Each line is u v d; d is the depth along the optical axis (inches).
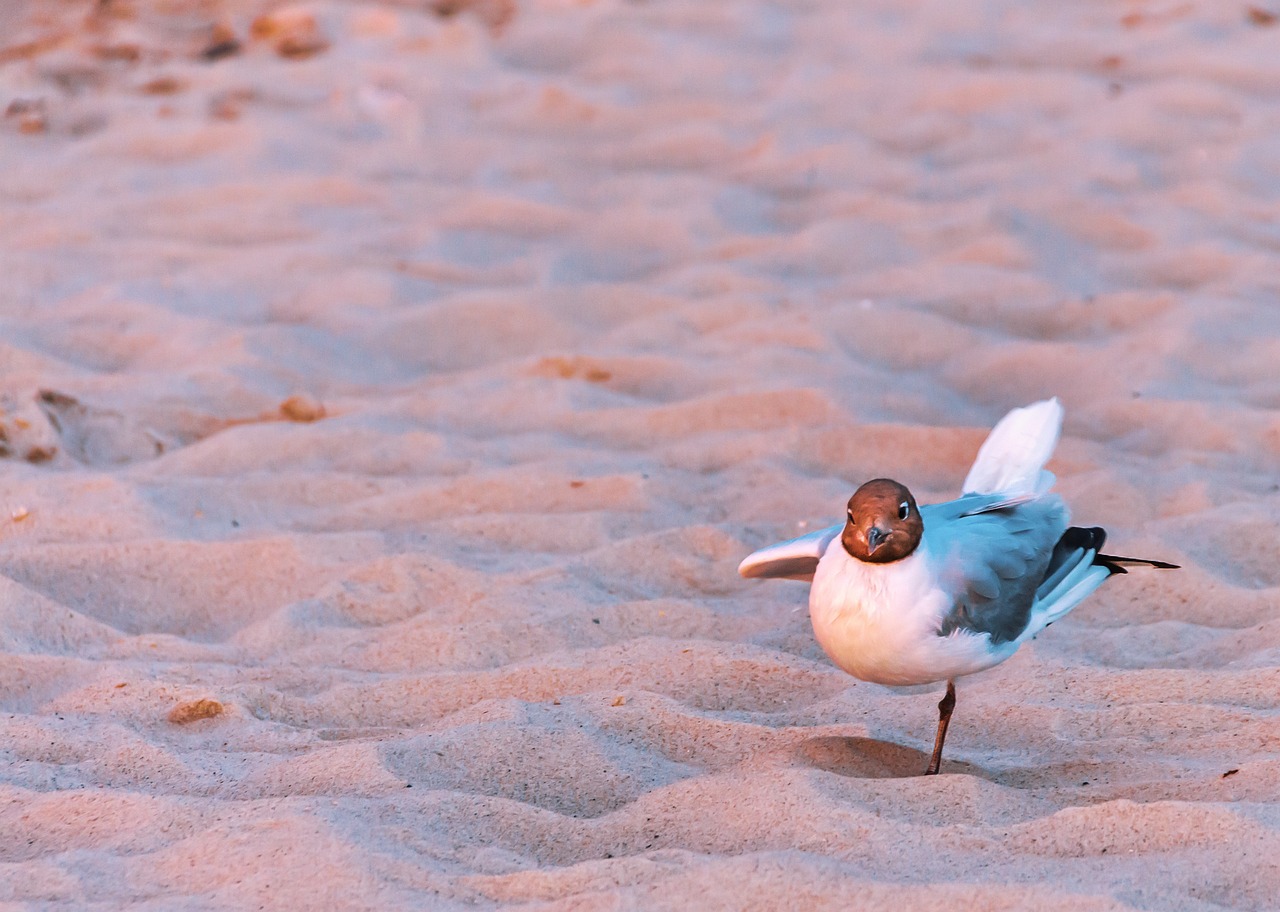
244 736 233.9
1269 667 244.5
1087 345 400.8
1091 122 556.4
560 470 335.9
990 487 235.1
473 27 666.2
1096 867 182.5
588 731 230.5
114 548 296.2
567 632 271.0
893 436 351.3
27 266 450.6
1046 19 671.8
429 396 379.2
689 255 474.0
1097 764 219.5
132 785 216.7
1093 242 470.0
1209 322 404.8
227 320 429.1
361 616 278.7
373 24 663.1
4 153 546.0
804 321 415.5
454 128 578.6
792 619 276.7
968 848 189.6
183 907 176.9
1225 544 295.9
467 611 276.4
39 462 339.9
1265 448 342.3
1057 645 263.3
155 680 249.3
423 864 186.7
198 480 329.4
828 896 174.7
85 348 404.2
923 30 662.5
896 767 222.5
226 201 509.7
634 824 202.5
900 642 202.5
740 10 689.0
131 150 550.0
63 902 178.9
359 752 220.4
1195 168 518.0
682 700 247.9
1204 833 186.9
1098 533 226.5
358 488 330.3
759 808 200.7
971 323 423.8
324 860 185.5
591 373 395.9
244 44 647.1
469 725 228.4
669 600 281.1
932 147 550.9
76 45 637.9
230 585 291.3
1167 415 358.0
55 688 249.9
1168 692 241.4
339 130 575.8
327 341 414.0
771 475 333.4
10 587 272.7
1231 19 655.1
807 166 533.0
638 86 617.3
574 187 527.8
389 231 489.7
